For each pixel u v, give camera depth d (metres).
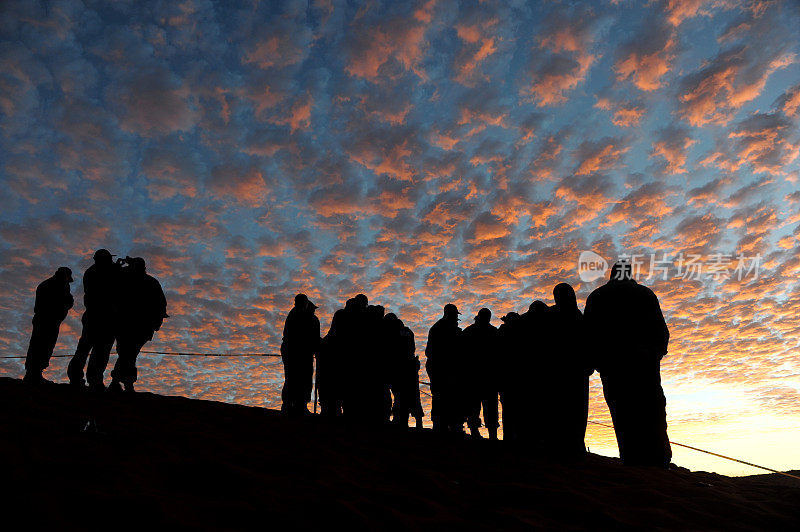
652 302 6.07
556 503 3.88
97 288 8.43
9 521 2.62
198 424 6.11
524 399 7.22
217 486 3.64
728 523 3.64
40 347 8.52
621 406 5.89
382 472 4.68
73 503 2.91
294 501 3.41
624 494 4.28
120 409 6.38
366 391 9.00
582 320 6.78
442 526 3.21
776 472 5.02
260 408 8.63
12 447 3.96
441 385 8.77
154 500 3.04
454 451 6.24
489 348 8.37
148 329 8.65
